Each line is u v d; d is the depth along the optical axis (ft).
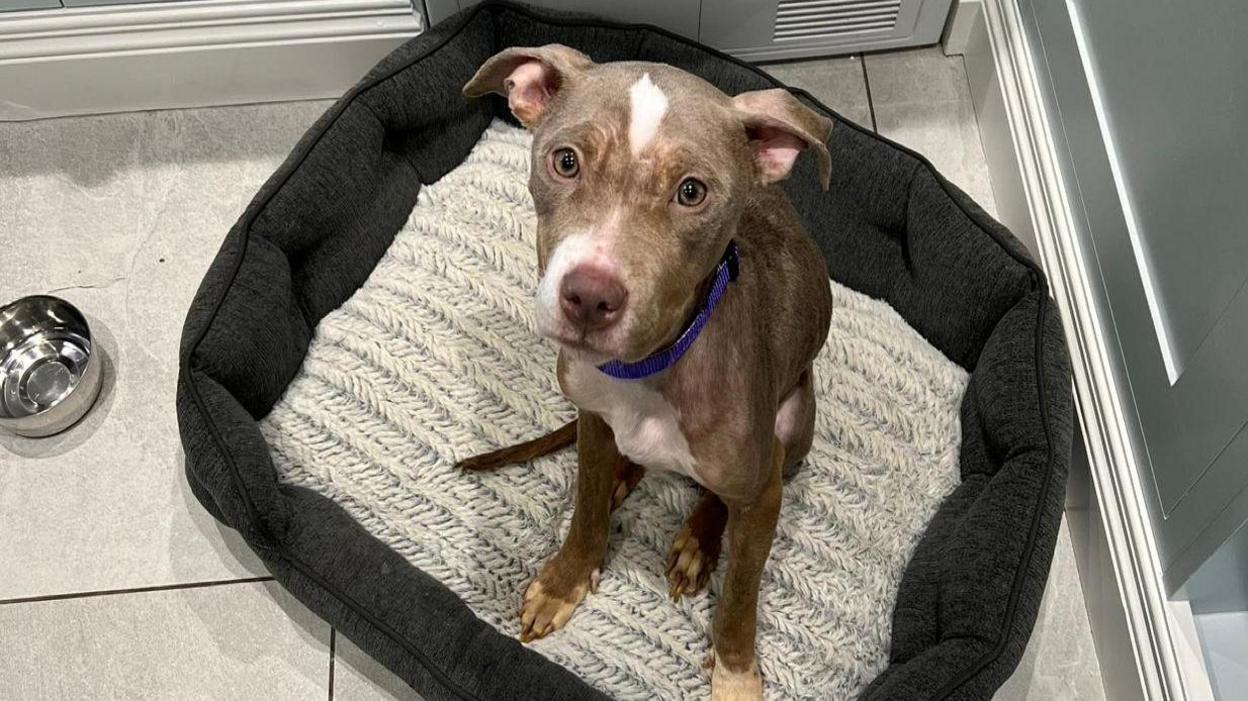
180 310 3.78
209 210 3.94
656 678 3.13
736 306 2.42
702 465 2.51
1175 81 2.84
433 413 3.46
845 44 4.19
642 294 1.91
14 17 3.76
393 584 3.00
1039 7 3.66
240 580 3.39
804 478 3.35
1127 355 3.18
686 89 2.05
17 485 3.51
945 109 4.17
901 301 3.67
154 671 3.27
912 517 3.34
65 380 3.67
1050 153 3.63
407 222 3.77
